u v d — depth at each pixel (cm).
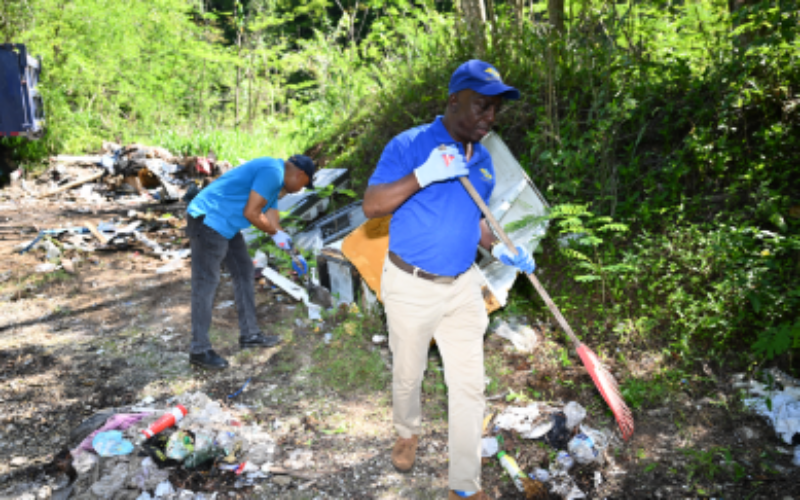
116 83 1463
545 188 495
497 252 259
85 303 472
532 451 284
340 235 493
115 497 251
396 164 232
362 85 874
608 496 260
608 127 464
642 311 377
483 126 229
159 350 392
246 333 391
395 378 252
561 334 382
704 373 337
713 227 411
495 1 810
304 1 1342
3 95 815
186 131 1380
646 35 549
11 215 759
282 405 328
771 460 277
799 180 423
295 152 966
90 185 908
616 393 267
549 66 513
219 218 344
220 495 257
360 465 279
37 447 293
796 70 452
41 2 1178
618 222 441
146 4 1622
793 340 311
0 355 386
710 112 467
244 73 1753
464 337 240
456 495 243
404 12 822
